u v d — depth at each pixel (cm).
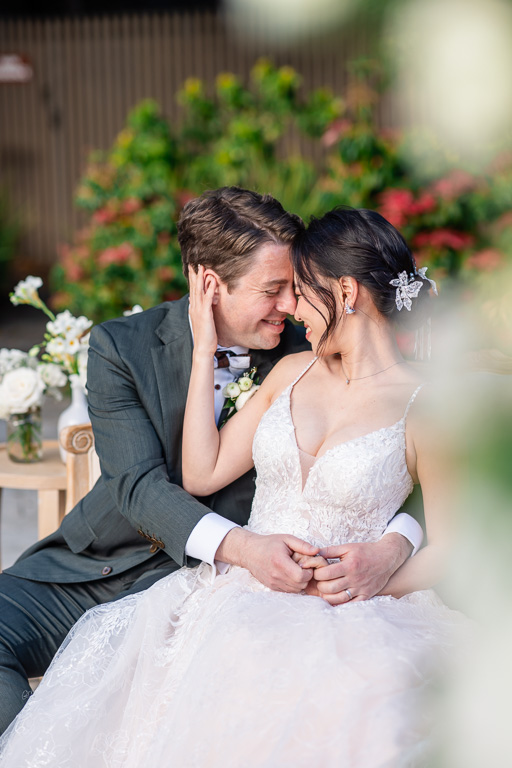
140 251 556
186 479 200
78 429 242
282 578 165
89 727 163
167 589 181
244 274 196
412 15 34
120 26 936
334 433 184
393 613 158
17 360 295
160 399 204
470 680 34
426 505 174
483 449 31
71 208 1006
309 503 181
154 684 165
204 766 136
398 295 182
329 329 185
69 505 243
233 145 586
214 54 755
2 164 1011
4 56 951
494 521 31
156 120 611
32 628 196
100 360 206
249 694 140
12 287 977
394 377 188
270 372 207
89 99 967
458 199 459
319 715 134
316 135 595
